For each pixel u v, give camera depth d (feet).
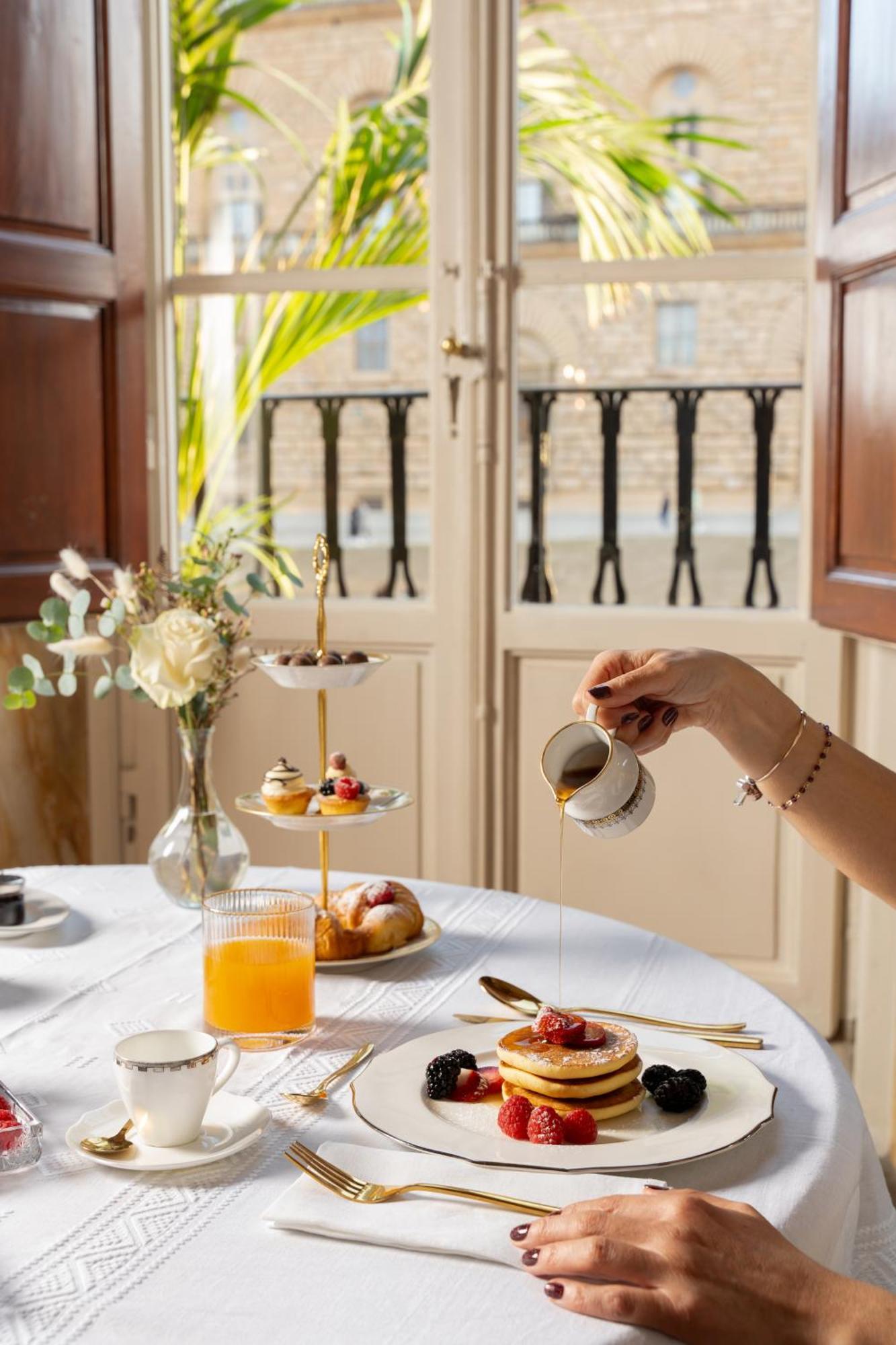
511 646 8.77
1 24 7.62
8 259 7.73
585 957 4.23
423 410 8.96
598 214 8.54
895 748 7.72
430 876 9.07
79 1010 3.79
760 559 8.56
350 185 8.95
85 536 8.39
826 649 8.23
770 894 8.51
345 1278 2.42
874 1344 2.29
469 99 8.46
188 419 9.35
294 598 9.32
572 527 8.79
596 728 3.48
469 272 8.59
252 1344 2.22
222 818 4.75
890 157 6.45
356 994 3.91
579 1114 2.86
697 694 3.68
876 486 6.73
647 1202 2.50
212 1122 3.02
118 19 8.35
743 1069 3.18
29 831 8.74
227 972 3.52
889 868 3.64
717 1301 2.32
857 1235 3.12
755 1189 2.73
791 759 3.69
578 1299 2.31
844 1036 8.50
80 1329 2.27
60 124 8.03
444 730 8.93
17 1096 3.22
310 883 5.03
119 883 5.15
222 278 9.14
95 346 8.39
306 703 9.14
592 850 8.75
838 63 7.04
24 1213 2.67
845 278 7.02
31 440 8.02
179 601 4.70
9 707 4.77
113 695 9.16
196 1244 2.55
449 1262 2.47
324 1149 2.81
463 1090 3.10
